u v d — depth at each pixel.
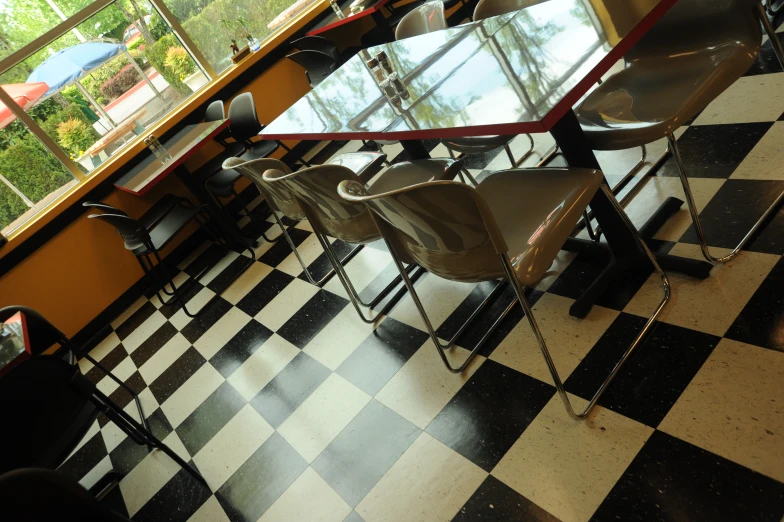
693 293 1.70
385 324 2.38
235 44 4.54
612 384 1.61
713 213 1.91
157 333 3.48
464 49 2.02
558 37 1.64
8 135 3.85
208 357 2.90
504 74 1.61
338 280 2.88
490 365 1.91
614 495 1.36
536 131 1.28
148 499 2.20
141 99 4.34
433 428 1.81
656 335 1.66
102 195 4.04
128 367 3.28
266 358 2.62
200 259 4.18
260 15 4.80
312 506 1.79
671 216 2.01
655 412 1.48
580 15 1.70
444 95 1.72
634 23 1.42
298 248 3.42
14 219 3.99
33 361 1.87
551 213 1.48
